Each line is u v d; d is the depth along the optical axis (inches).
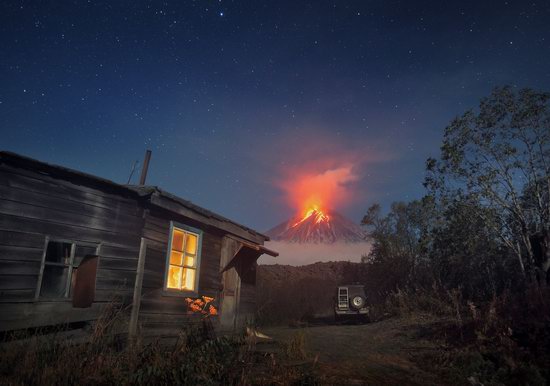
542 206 518.3
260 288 831.7
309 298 981.2
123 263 288.4
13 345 201.3
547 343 270.7
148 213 319.6
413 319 520.7
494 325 331.9
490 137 548.4
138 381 189.5
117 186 281.0
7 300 208.2
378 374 266.8
